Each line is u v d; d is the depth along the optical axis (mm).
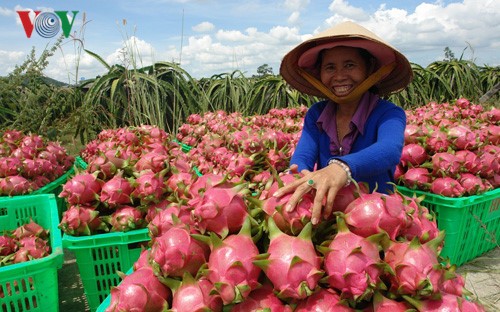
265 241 1529
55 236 2402
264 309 1292
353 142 2369
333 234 1523
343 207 1518
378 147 1850
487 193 3291
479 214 3342
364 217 1417
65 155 4484
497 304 2785
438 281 1326
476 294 2887
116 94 7105
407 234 1579
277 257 1287
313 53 2215
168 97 7805
